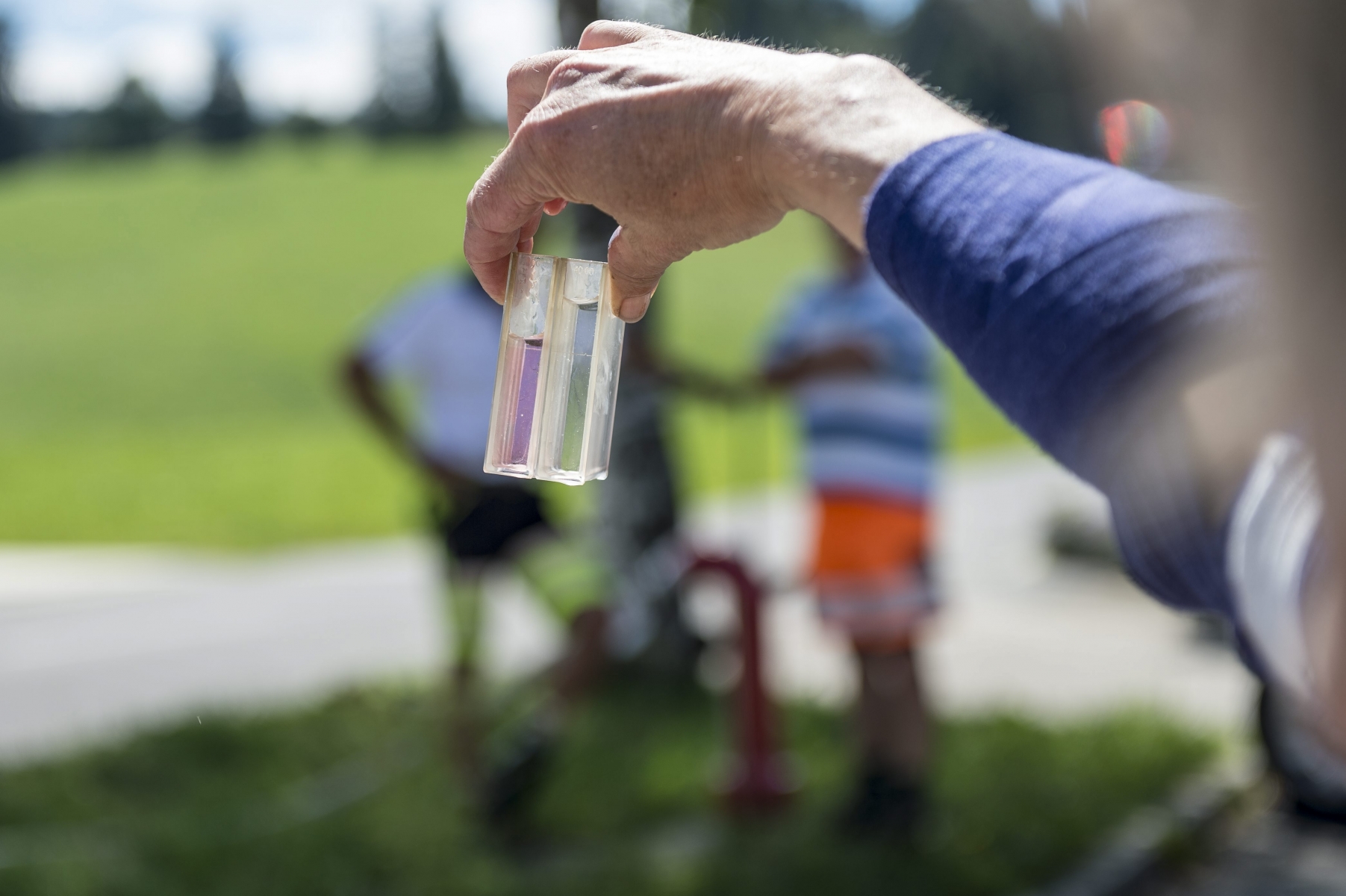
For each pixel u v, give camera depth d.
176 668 7.98
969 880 4.18
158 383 28.75
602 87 0.88
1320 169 0.37
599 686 6.14
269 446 20.45
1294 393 0.41
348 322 34.78
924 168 0.73
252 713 6.17
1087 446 0.63
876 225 0.74
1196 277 0.59
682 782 5.12
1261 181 0.38
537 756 4.54
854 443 4.30
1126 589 9.57
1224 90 0.38
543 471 0.93
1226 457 0.57
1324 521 0.42
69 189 56.25
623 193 0.87
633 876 4.16
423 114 82.38
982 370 0.68
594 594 4.50
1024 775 5.14
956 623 8.62
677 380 4.70
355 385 4.54
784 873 4.12
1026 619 8.73
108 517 14.18
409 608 9.63
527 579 4.54
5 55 82.25
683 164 0.85
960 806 4.79
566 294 0.93
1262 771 5.36
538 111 0.90
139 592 10.38
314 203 50.31
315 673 7.79
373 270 40.28
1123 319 0.61
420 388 4.60
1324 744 0.55
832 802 4.84
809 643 7.93
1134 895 4.48
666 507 6.48
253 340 32.66
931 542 4.47
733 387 4.68
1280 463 0.56
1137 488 0.61
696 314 32.00
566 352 0.93
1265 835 5.05
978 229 0.69
